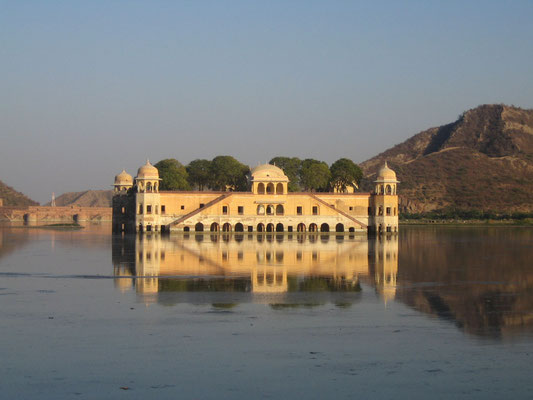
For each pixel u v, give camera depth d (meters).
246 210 131.62
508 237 124.12
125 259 67.88
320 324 34.28
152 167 129.50
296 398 23.16
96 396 23.27
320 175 151.88
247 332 32.34
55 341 30.34
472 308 39.00
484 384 24.53
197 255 72.81
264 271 57.03
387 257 72.88
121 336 31.38
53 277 52.28
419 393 23.62
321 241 103.50
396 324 34.34
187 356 28.02
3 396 23.22
